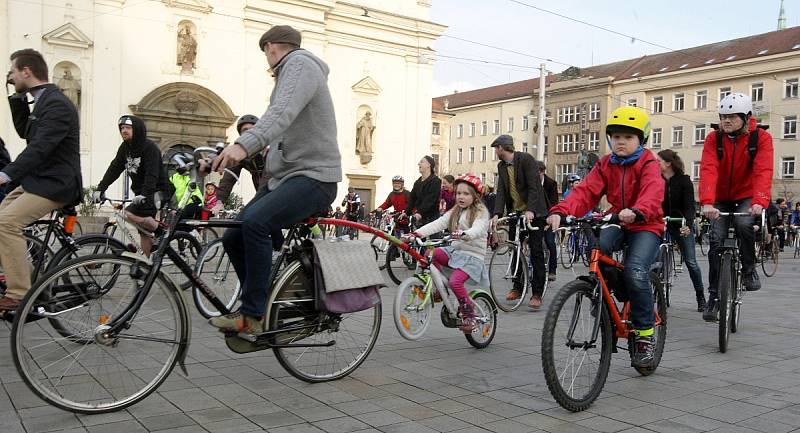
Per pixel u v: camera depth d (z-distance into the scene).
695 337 6.77
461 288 5.61
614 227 4.83
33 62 4.80
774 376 5.15
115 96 26.42
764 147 6.20
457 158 75.44
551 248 11.02
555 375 4.03
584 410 4.21
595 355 4.39
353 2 32.59
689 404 4.38
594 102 59.44
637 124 4.65
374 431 3.71
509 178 8.59
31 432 3.51
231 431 3.62
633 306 4.79
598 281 4.40
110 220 7.16
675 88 54.16
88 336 3.80
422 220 10.55
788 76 48.03
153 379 3.99
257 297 4.21
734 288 6.49
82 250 5.53
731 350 6.12
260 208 4.13
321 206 4.30
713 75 51.69
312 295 4.56
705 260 19.36
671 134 54.56
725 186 6.50
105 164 26.17
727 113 6.17
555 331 4.07
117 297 3.85
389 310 7.71
